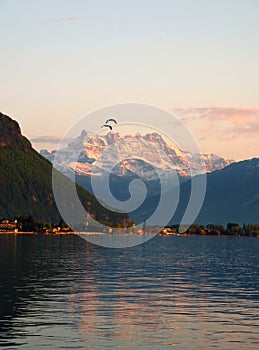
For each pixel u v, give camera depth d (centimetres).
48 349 5309
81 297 8000
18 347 5353
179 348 5406
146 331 5991
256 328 6141
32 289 8831
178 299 7919
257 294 8506
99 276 10925
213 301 7781
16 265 13212
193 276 11300
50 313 6794
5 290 8700
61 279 10288
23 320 6394
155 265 14062
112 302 7594
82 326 6150
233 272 12475
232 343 5584
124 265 13838
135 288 9062
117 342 5572
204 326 6228
